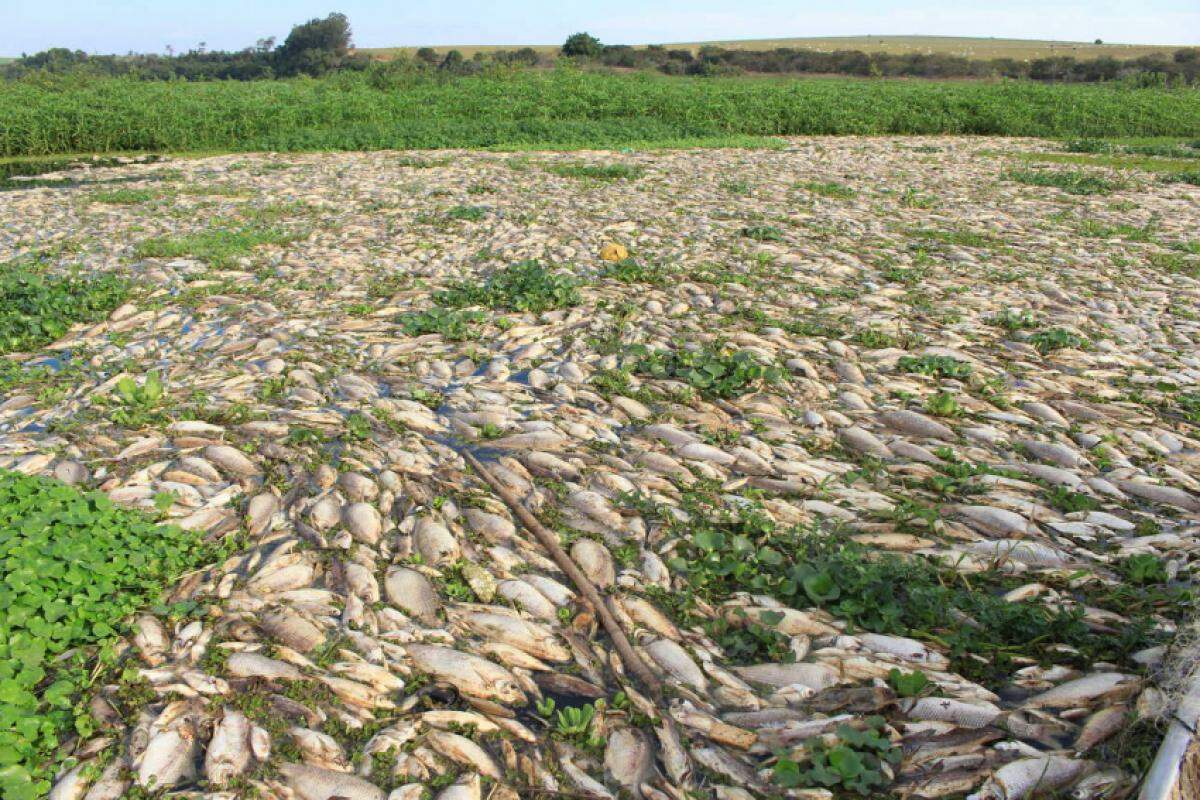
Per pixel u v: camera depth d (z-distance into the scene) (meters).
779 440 6.19
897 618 4.24
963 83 45.44
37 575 4.07
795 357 7.59
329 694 3.77
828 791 3.28
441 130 25.09
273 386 6.86
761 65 54.41
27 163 20.36
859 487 5.54
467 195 15.49
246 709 3.67
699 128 27.11
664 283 9.93
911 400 6.89
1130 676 3.71
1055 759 3.34
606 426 6.36
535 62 53.34
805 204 14.92
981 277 10.45
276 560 4.65
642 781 3.38
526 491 5.41
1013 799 3.22
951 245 11.98
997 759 3.39
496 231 12.43
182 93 30.23
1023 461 5.97
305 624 4.18
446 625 4.24
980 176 19.00
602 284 9.88
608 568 4.68
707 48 57.59
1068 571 4.61
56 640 3.89
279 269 10.43
